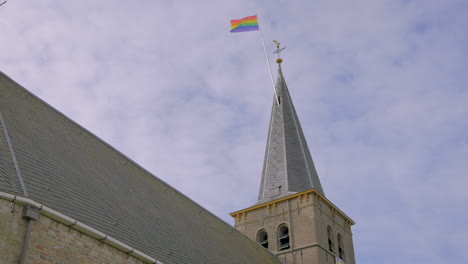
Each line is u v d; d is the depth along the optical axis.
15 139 17.52
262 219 37.34
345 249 37.84
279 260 34.75
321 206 36.91
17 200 14.16
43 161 18.08
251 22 48.12
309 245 34.38
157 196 25.39
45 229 14.86
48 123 20.92
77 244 15.88
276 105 44.97
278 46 49.19
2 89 19.56
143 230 20.83
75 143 21.78
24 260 13.77
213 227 28.83
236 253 28.41
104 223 18.30
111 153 24.17
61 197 17.05
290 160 40.34
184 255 22.28
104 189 20.83
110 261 17.02
